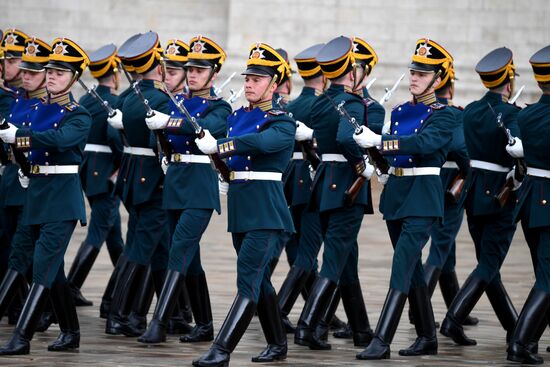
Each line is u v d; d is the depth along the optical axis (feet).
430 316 63.00
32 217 61.16
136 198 68.74
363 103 64.95
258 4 176.35
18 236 64.08
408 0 174.81
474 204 68.64
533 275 95.86
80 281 77.97
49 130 60.23
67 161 61.46
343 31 175.83
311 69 71.77
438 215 61.77
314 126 66.33
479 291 67.51
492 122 68.28
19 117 63.93
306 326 64.13
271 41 176.35
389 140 60.80
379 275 93.40
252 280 57.77
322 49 66.33
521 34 173.47
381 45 175.11
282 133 58.29
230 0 176.76
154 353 61.41
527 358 60.64
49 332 68.54
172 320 68.85
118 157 76.54
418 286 62.80
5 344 61.36
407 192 62.03
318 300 63.98
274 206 58.39
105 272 92.73
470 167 69.46
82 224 61.77
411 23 174.70
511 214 68.23
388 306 61.05
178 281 64.13
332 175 65.21
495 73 68.28
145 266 68.49
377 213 144.05
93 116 76.89
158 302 64.39
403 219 61.93
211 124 64.18
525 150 61.82
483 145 68.64
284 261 102.17
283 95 80.53
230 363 59.16
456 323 67.15
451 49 174.40
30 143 59.67
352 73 66.03
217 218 134.72
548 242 60.95
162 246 69.15
